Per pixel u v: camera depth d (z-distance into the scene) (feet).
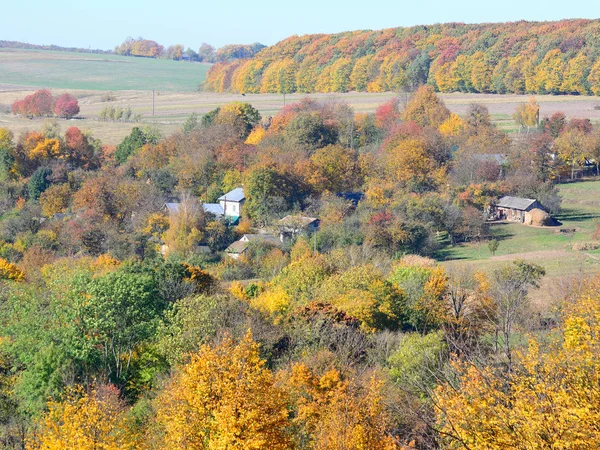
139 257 448.65
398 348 199.82
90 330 217.56
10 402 197.98
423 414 125.59
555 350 101.24
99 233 476.95
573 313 125.49
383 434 128.98
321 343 205.67
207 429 126.11
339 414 136.56
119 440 137.80
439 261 417.08
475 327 207.51
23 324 225.15
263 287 311.27
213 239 480.23
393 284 269.85
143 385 203.21
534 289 294.46
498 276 299.17
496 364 117.50
